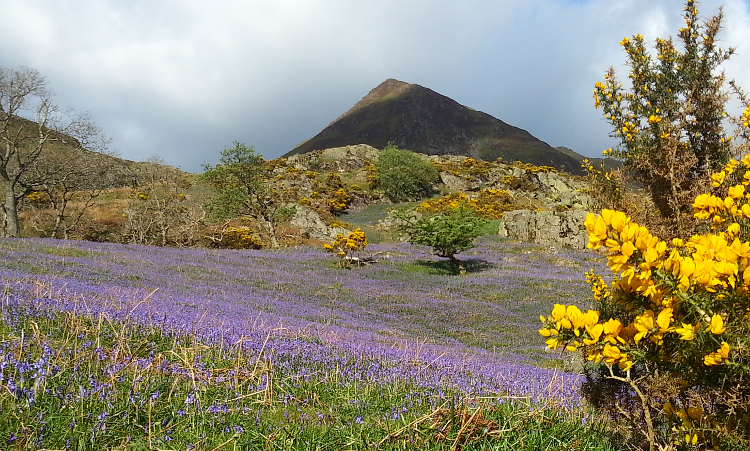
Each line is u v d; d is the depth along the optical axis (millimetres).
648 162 4340
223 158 28438
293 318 11320
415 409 4773
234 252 23812
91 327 5938
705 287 2037
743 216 2598
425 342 11461
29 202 32594
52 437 3064
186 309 9195
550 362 11039
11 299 6496
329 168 63281
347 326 11945
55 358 4344
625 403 3855
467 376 7121
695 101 4844
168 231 30062
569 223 29922
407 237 33156
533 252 27484
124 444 3186
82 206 33031
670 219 4180
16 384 3502
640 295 2264
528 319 15859
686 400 3025
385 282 19984
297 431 3693
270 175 49500
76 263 14328
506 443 3336
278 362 6133
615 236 2037
